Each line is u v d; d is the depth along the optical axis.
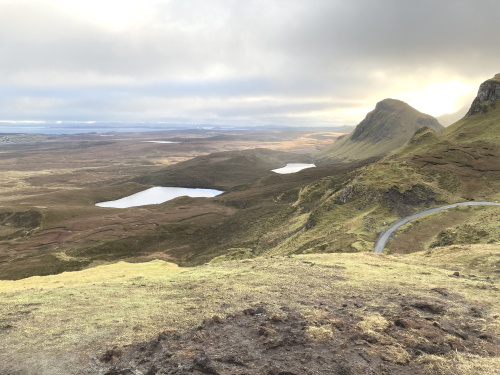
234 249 136.12
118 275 56.41
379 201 122.19
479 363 15.80
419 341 17.83
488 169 137.38
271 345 17.53
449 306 24.62
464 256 49.44
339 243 93.62
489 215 90.75
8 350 18.20
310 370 15.12
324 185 194.00
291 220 160.88
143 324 21.31
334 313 22.80
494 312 23.78
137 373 15.82
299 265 41.66
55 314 23.61
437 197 119.88
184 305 25.41
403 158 158.25
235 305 24.84
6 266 128.88
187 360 16.20
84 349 18.12
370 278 34.28
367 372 14.79
